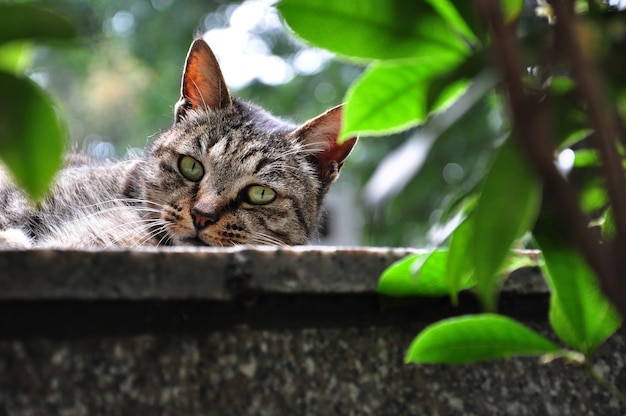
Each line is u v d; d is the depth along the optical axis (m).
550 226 0.37
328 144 0.82
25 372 0.35
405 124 0.36
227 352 0.39
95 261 0.35
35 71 1.75
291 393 0.40
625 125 0.30
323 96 1.53
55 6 0.29
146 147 0.84
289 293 0.39
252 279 0.38
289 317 0.40
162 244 0.73
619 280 0.22
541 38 0.26
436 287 0.41
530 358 0.45
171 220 0.72
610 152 0.22
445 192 1.08
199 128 0.78
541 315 0.46
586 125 0.30
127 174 0.80
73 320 0.36
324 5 0.32
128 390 0.37
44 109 0.29
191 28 1.63
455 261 0.36
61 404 0.35
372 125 0.36
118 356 0.37
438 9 0.32
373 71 0.34
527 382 0.45
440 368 0.43
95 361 0.36
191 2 1.63
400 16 0.32
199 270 0.37
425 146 0.26
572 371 0.46
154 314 0.37
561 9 0.22
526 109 0.21
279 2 0.33
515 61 0.21
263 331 0.40
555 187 0.22
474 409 0.44
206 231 0.71
